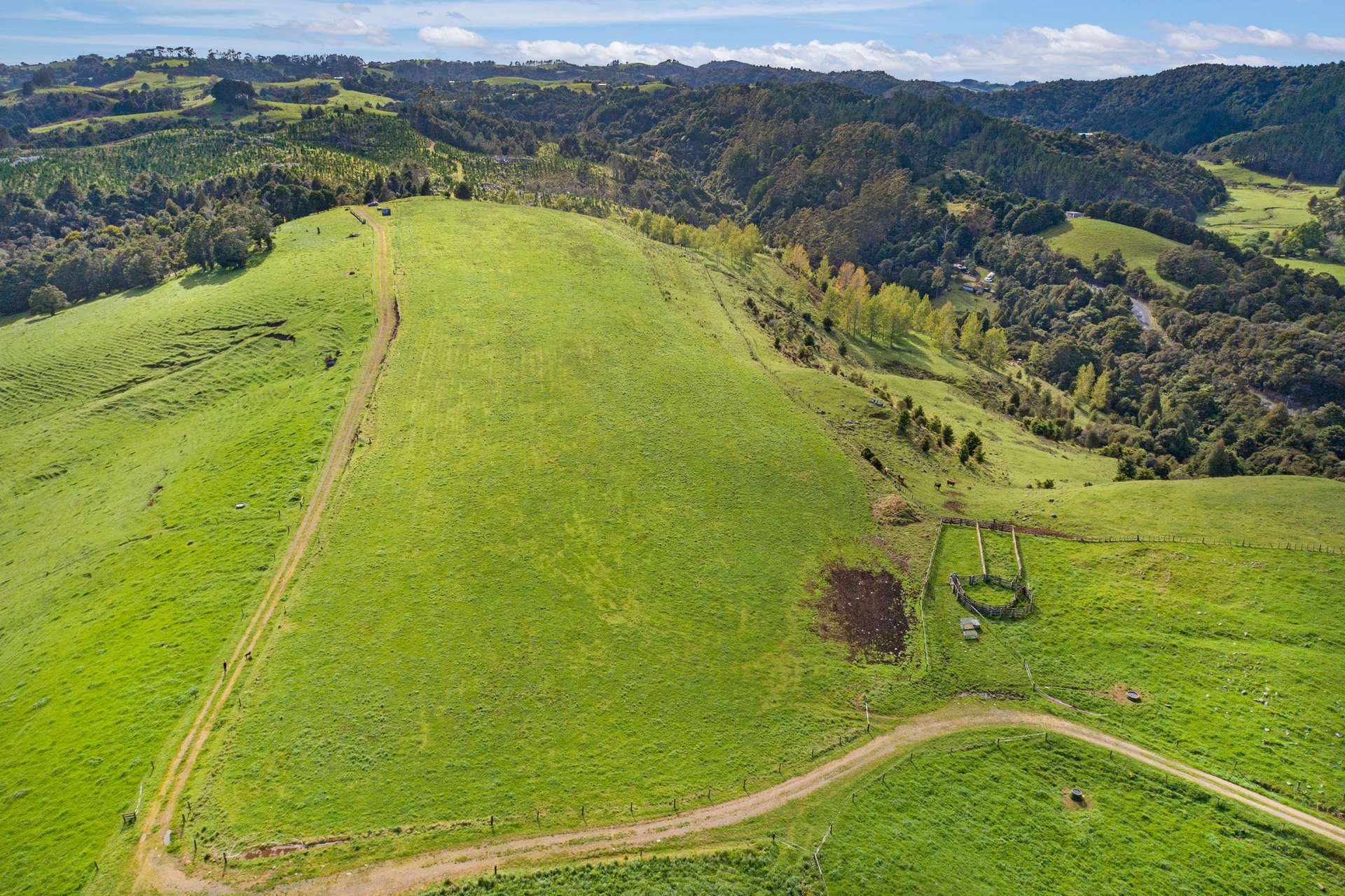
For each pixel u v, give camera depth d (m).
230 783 49.28
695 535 75.38
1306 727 53.31
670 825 47.69
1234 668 58.84
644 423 91.81
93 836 46.12
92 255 157.50
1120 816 48.66
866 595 69.25
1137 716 55.94
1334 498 77.75
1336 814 47.59
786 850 46.00
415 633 62.25
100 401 103.38
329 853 45.12
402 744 52.88
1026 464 108.19
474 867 44.50
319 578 67.56
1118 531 75.44
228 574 68.56
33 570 76.94
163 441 94.50
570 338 108.88
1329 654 58.78
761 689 59.25
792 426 93.88
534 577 68.88
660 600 67.44
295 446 86.38
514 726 54.88
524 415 92.06
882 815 48.53
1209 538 72.44
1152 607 65.38
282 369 104.31
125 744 52.16
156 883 43.12
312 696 56.06
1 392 108.75
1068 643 63.00
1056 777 51.59
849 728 55.81
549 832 47.06
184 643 60.78
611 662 60.97
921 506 81.75
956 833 47.59
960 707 57.72
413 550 71.06
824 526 77.50
